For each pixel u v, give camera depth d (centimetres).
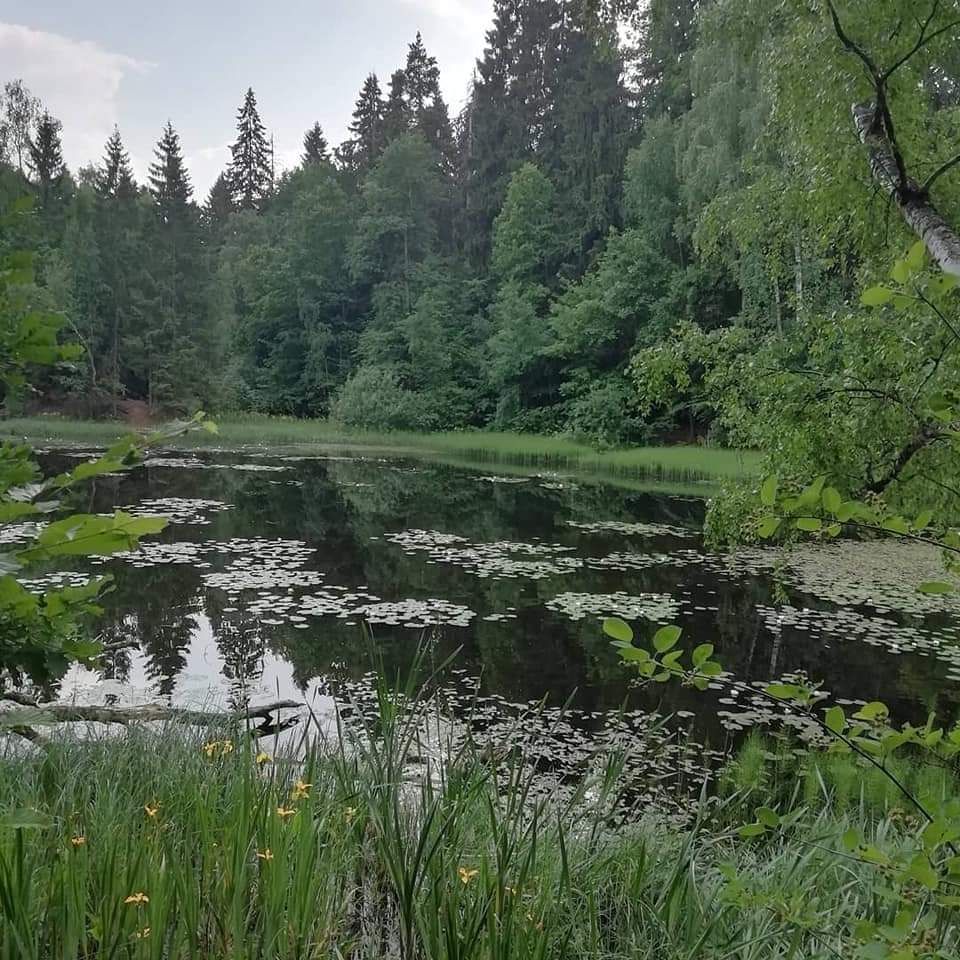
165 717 423
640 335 2836
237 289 4862
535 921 179
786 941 198
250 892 181
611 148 3562
